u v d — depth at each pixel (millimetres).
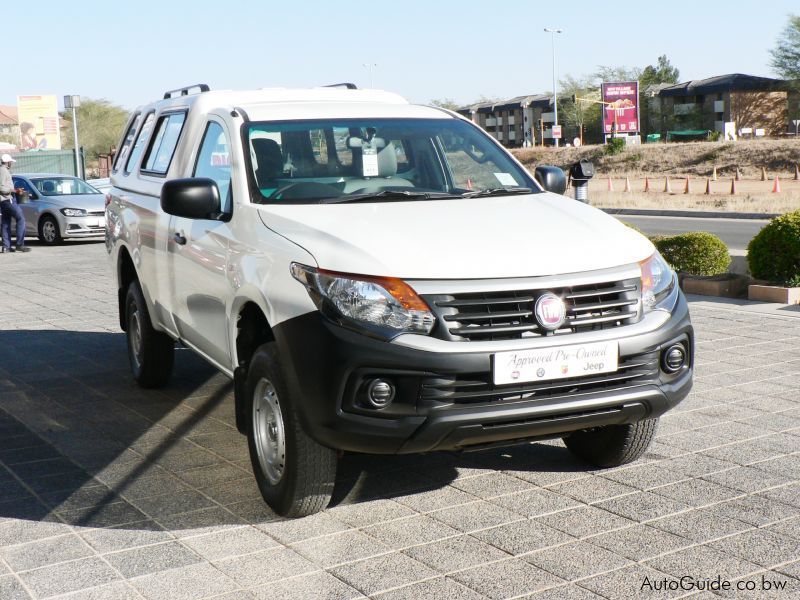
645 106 112500
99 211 20922
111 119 84062
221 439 5922
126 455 5633
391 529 4395
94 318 10602
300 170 5184
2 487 5086
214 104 6012
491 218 4676
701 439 5617
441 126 5793
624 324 4340
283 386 4324
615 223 4824
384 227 4465
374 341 4035
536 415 4160
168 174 6191
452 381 4043
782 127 103500
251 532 4395
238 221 4938
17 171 39906
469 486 4949
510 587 3766
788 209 27391
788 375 7105
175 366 8008
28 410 6711
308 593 3756
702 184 46844
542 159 72062
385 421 4062
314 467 4336
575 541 4203
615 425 4785
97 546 4262
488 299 4094
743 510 4504
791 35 87562
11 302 12039
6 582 3898
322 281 4148
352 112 5707
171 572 3973
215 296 5137
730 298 10734
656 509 4551
